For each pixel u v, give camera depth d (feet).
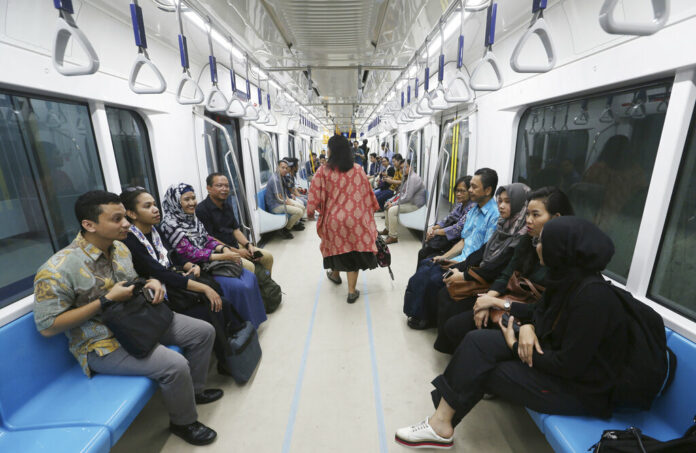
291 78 15.11
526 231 6.42
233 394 6.87
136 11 4.83
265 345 8.46
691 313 4.89
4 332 4.60
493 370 5.01
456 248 9.44
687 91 4.68
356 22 7.05
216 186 9.52
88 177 7.34
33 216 6.15
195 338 6.23
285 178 20.85
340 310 10.21
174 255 8.29
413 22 7.29
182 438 5.82
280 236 18.52
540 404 4.59
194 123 11.68
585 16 6.15
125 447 5.69
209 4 5.90
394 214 16.58
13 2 5.11
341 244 9.76
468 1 6.38
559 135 7.75
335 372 7.46
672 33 4.65
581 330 4.19
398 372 7.45
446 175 16.88
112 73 7.52
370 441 5.75
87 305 5.03
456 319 6.81
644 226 5.44
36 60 5.61
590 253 4.18
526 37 4.12
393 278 11.54
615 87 6.00
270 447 5.67
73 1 6.22
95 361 5.34
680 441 3.28
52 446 4.10
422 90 17.06
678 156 4.92
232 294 8.00
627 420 4.48
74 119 6.97
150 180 9.71
